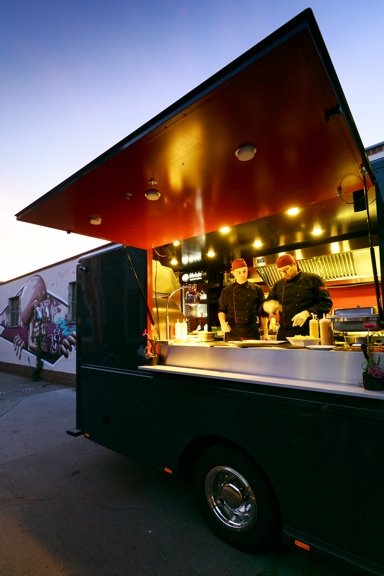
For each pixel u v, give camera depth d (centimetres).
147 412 256
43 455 378
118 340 294
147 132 160
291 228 414
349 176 213
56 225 292
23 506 266
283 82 127
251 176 211
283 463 173
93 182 214
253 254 549
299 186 227
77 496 280
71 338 784
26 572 193
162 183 218
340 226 406
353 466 150
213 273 653
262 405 183
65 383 799
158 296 335
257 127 157
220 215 280
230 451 202
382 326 168
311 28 108
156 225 297
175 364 253
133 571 191
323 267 523
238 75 123
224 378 196
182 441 227
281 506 174
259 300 370
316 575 184
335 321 220
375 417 145
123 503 267
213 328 593
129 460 356
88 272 339
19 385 822
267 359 199
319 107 142
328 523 157
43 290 902
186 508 258
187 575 187
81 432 340
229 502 208
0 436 449
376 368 150
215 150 178
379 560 142
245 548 200
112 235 319
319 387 161
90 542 218
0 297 1175
